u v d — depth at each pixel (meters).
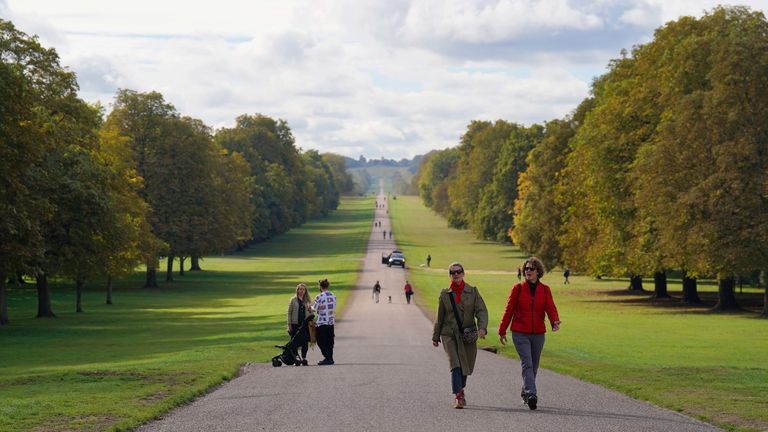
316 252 130.88
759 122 44.50
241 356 24.52
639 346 30.12
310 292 70.25
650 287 79.12
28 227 37.28
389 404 13.50
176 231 80.50
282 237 158.62
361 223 195.25
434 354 24.81
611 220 55.78
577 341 31.94
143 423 11.88
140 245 67.00
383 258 108.12
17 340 35.72
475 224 133.12
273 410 12.95
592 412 12.77
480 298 13.43
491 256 120.19
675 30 55.16
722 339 33.38
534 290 13.32
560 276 99.06
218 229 84.62
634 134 54.12
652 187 47.41
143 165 80.06
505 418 12.09
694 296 56.75
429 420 11.88
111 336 37.41
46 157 44.19
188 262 119.25
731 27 50.91
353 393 14.92
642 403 13.90
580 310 51.84
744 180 43.75
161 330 40.19
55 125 45.72
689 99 46.69
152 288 77.25
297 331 21.53
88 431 10.98
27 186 41.09
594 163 55.97
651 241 51.09
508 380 17.30
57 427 11.29
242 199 107.06
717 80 45.78
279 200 140.12
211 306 58.31
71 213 45.00
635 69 59.31
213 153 94.88
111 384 16.58
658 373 18.98
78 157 46.38
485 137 143.12
